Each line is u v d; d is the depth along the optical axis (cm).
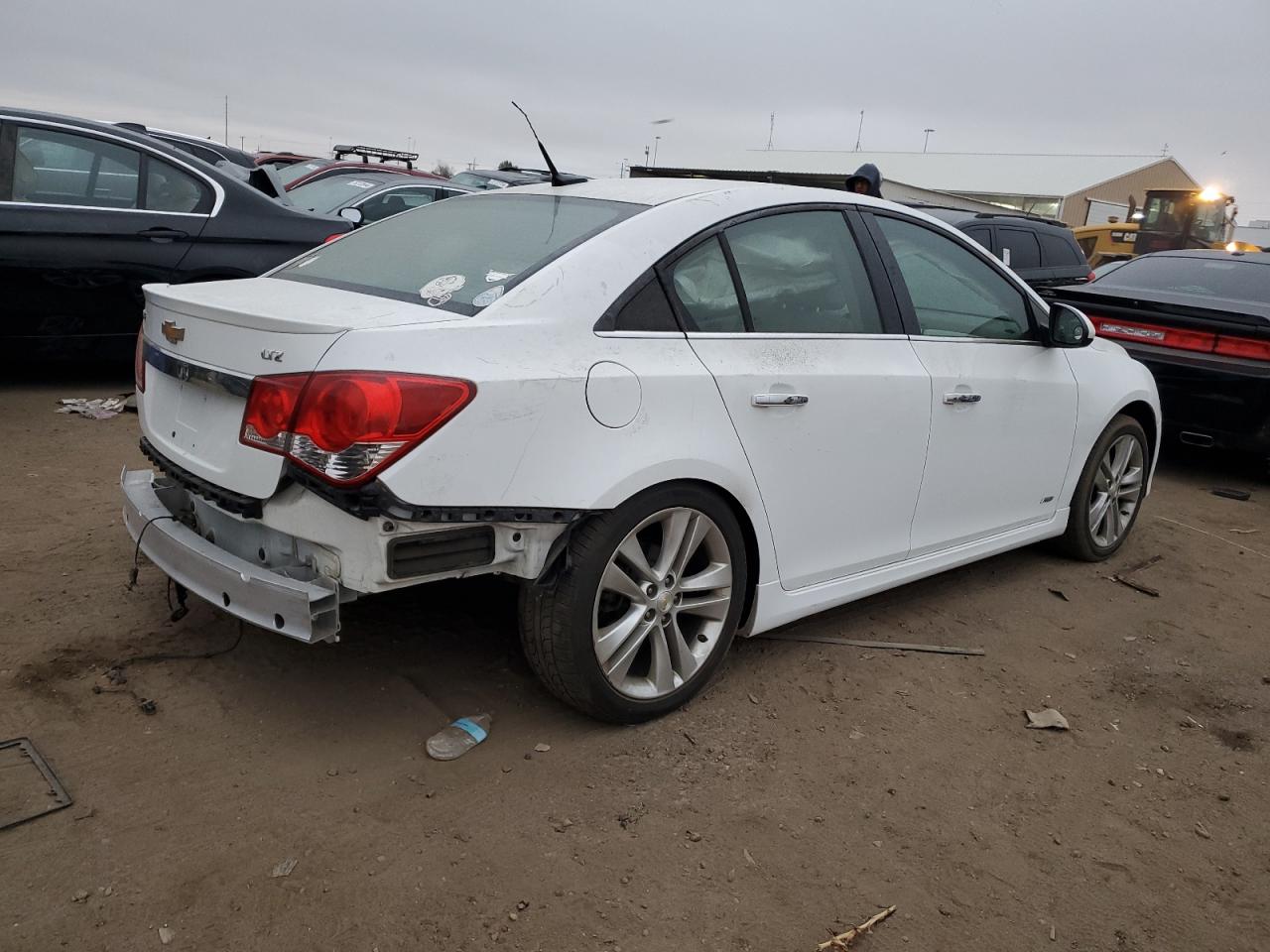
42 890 221
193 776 264
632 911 231
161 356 296
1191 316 646
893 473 361
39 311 600
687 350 296
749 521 316
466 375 248
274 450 249
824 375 329
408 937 218
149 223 627
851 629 392
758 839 260
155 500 306
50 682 300
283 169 1349
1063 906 247
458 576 260
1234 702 359
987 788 293
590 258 286
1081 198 4178
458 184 1184
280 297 287
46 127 599
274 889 228
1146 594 458
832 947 226
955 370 380
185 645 329
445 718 301
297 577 259
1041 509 448
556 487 263
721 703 325
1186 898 253
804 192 353
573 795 270
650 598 296
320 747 282
